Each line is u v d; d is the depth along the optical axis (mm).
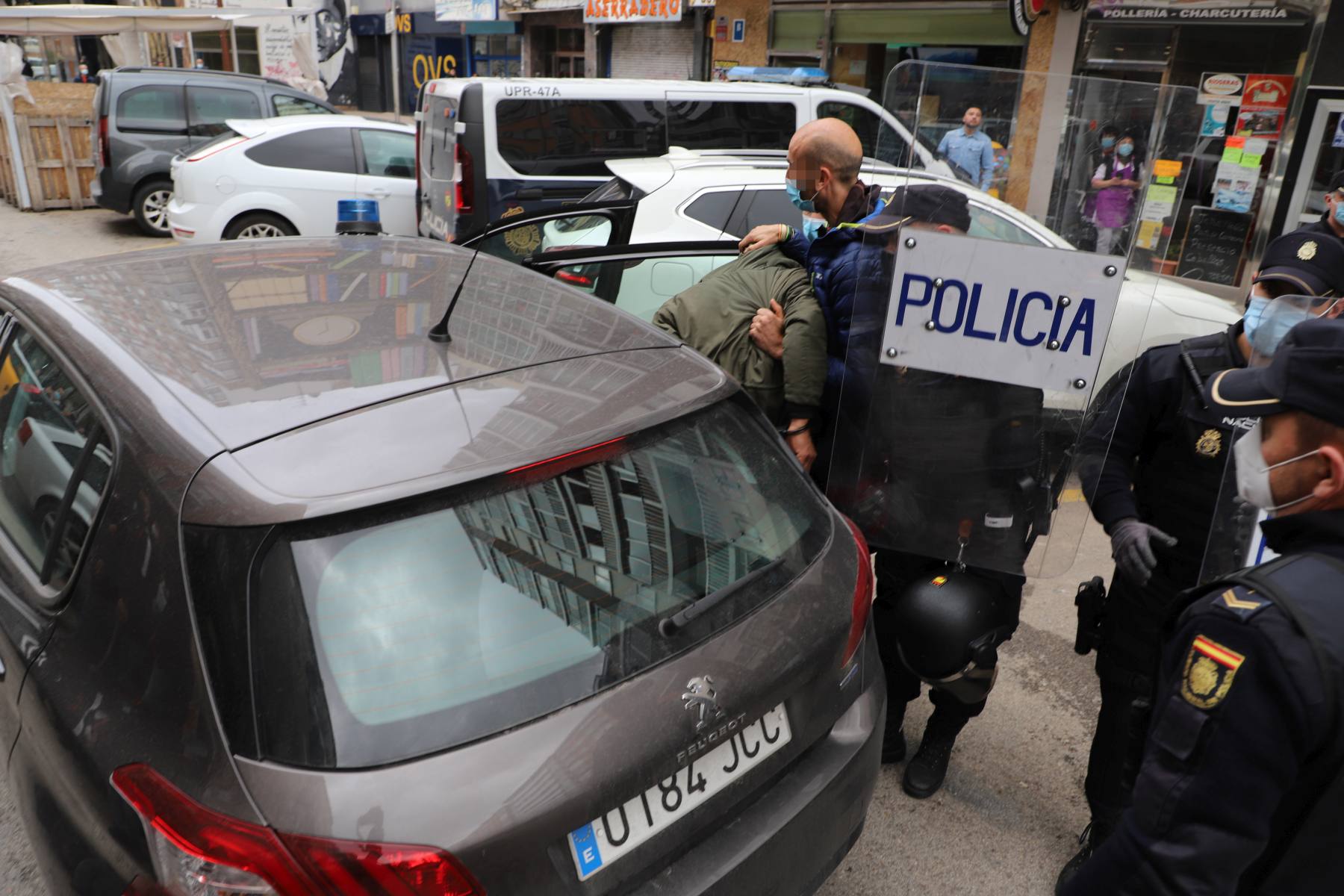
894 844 2734
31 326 2291
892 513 2496
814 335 2658
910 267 2203
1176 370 2252
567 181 7285
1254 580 1220
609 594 1751
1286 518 1282
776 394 2867
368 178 9523
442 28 21297
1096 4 9172
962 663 2422
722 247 3957
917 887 2584
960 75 2074
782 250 3031
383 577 1593
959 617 2400
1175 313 4773
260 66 17594
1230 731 1178
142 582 1653
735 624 1869
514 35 19609
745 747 1816
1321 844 1216
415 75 22938
